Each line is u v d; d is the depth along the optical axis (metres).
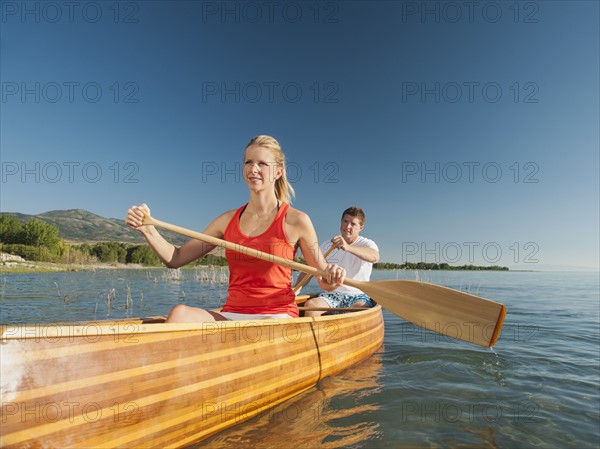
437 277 17.25
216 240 2.57
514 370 3.45
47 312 5.75
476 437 2.17
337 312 4.26
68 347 1.64
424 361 3.74
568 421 2.39
